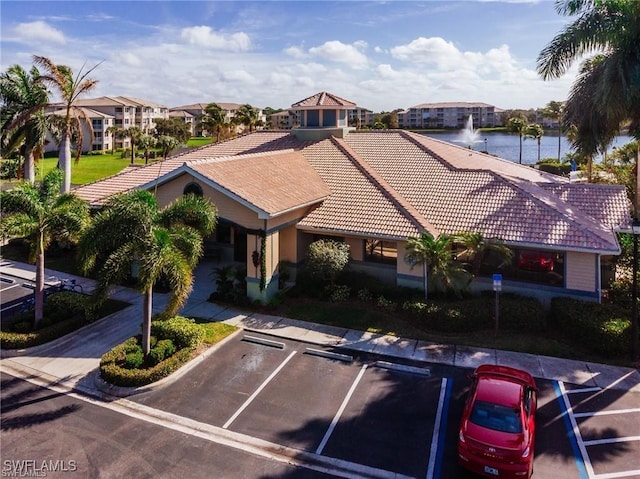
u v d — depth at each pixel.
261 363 16.72
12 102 35.88
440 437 12.74
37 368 16.38
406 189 25.00
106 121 110.62
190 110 165.00
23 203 17.47
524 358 16.88
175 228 16.02
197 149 35.66
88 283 24.77
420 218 21.86
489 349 17.58
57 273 26.44
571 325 17.83
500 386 12.47
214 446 12.48
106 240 14.89
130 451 12.27
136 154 95.06
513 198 22.31
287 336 18.64
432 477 11.34
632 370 16.02
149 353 16.11
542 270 20.17
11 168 61.16
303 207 23.34
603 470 11.42
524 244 19.50
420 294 21.05
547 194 24.05
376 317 20.22
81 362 16.78
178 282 14.70
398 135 31.50
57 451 12.24
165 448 12.40
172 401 14.48
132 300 22.28
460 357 17.02
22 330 18.19
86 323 19.56
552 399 14.38
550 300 19.97
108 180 30.36
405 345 17.94
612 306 18.44
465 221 21.58
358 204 23.66
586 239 18.97
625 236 24.17
